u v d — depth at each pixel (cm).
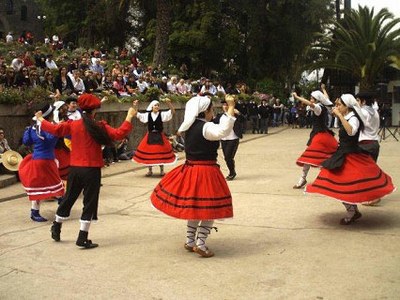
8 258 516
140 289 426
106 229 629
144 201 800
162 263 493
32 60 1628
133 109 561
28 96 1072
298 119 2858
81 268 481
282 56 3397
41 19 4322
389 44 3011
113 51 2762
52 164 689
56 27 3591
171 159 1071
